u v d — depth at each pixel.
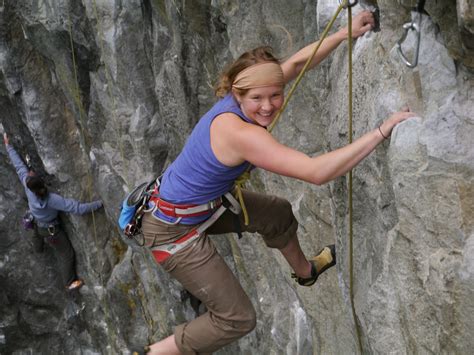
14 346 9.36
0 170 8.19
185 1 4.80
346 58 3.07
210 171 2.72
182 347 3.19
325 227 3.98
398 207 2.54
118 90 6.36
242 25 4.39
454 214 2.32
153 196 2.99
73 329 8.98
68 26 6.35
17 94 7.30
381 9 2.70
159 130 6.36
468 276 2.26
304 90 3.94
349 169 2.42
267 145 2.50
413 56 2.46
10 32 6.97
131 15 5.91
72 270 8.36
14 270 8.67
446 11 2.19
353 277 3.23
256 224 3.27
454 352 2.40
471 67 2.22
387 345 2.86
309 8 3.79
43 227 7.83
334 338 4.05
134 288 7.73
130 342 8.07
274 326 5.27
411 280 2.58
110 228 7.78
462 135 2.29
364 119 2.82
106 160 7.02
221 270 3.03
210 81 5.18
